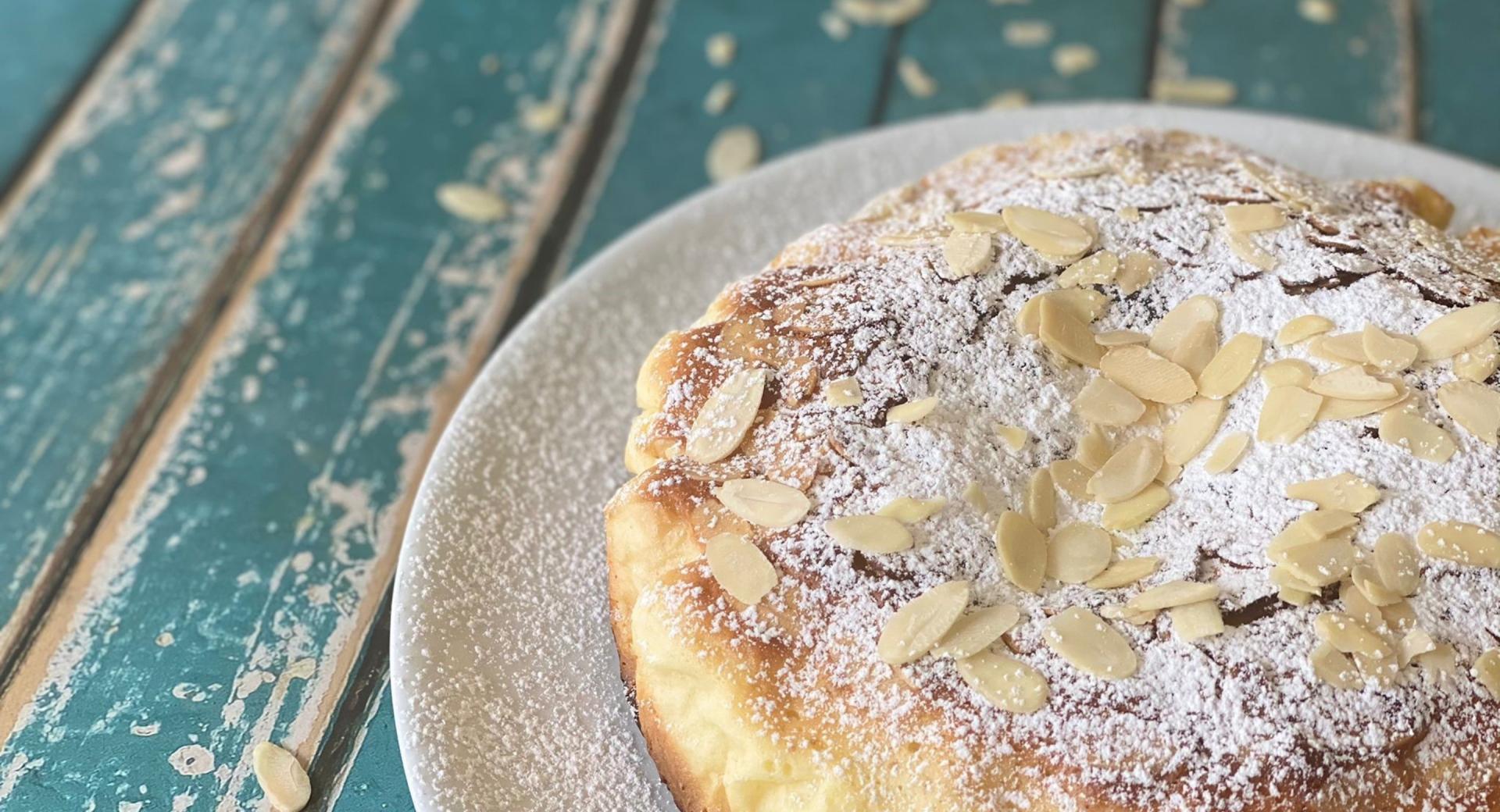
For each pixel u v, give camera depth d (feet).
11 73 1.87
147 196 1.72
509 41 1.94
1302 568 0.99
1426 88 1.84
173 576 1.32
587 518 1.25
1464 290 1.11
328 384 1.50
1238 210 1.16
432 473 1.23
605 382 1.34
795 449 1.05
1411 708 0.95
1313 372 1.07
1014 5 1.99
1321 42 1.90
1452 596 0.98
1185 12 1.96
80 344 1.55
